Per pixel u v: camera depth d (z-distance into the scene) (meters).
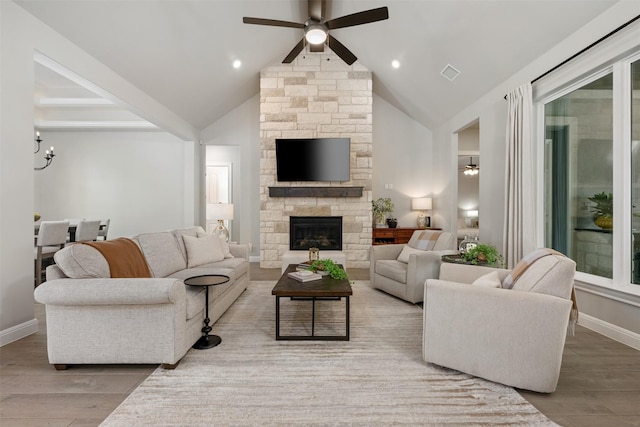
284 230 5.88
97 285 2.01
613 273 2.67
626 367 2.14
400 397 1.79
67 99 5.79
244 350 2.41
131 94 4.18
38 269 4.24
